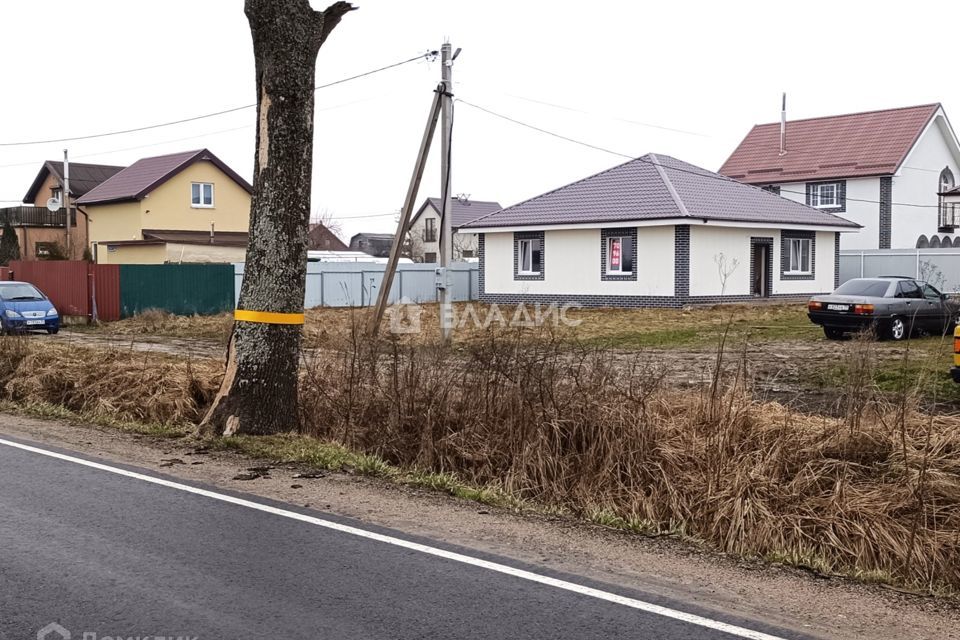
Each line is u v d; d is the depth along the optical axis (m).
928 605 5.32
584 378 9.10
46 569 5.49
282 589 5.19
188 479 7.97
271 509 6.97
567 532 6.61
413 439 9.47
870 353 10.01
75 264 27.69
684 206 29.28
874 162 42.38
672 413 8.70
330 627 4.63
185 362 12.91
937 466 7.49
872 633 4.80
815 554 6.75
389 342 10.92
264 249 9.71
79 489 7.56
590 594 5.22
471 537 6.37
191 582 5.29
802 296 33.56
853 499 7.21
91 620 4.69
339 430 9.95
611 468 8.14
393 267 19.41
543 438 8.54
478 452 8.88
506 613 4.88
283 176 9.66
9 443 9.65
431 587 5.27
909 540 6.77
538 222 32.72
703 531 7.23
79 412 11.85
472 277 39.06
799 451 7.81
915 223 43.44
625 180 32.88
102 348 14.90
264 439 9.45
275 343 9.76
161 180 42.31
